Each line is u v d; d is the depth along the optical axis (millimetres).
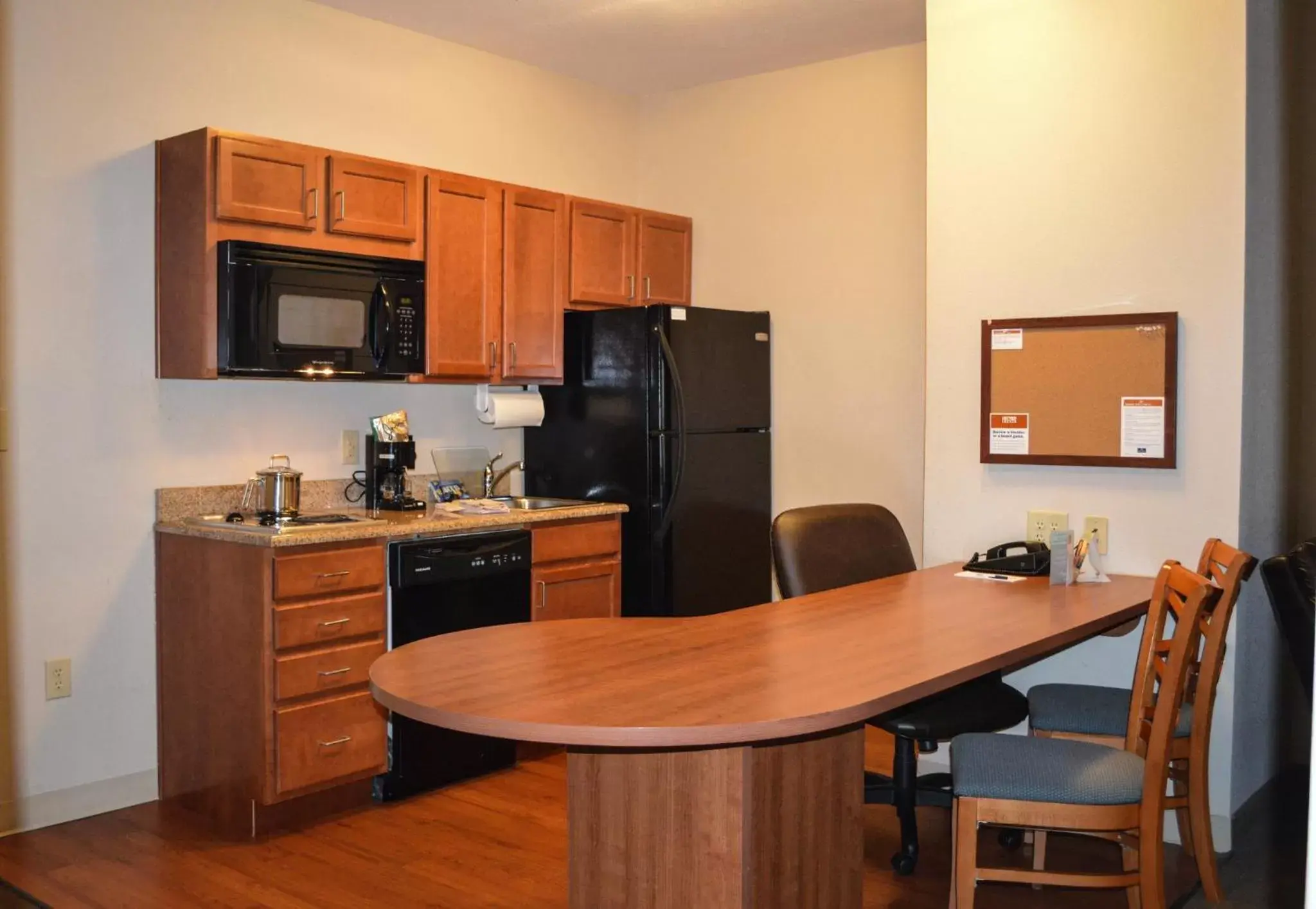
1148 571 3145
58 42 3299
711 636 2283
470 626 3676
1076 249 3229
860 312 4578
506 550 3770
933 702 2877
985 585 2973
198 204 3354
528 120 4723
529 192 4242
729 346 4539
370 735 3424
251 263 3344
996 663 2096
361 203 3664
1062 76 3240
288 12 3867
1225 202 2998
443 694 1812
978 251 3400
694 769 1989
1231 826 3018
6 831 3225
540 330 4309
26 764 3266
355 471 4105
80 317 3359
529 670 1971
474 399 4520
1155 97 3094
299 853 3084
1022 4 3297
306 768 3254
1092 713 2703
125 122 3449
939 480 3502
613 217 4625
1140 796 2137
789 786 2127
